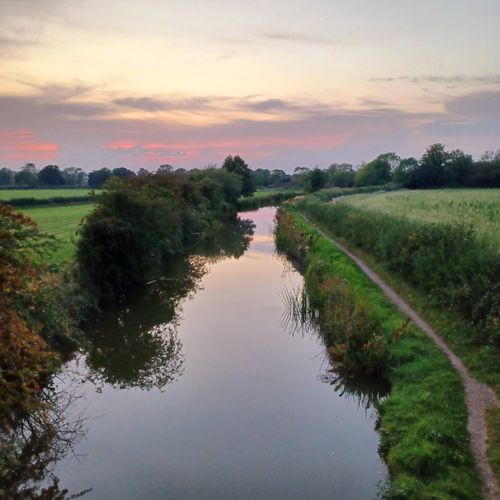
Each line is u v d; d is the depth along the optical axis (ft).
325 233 135.74
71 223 133.18
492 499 26.71
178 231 115.65
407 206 142.41
